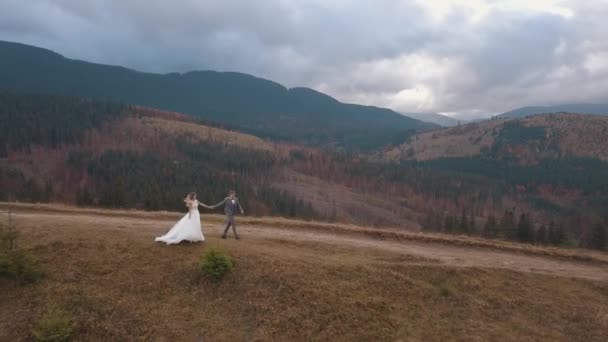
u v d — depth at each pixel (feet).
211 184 416.67
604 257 86.38
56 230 66.44
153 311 51.85
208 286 56.85
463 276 68.44
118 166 447.01
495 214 509.35
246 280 58.08
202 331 49.65
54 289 53.42
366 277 63.16
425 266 69.72
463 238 91.97
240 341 48.98
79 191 264.31
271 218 98.99
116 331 48.75
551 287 69.05
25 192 306.55
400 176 638.53
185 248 63.62
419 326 55.77
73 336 47.83
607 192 632.79
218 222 90.74
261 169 600.39
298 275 60.13
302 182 585.22
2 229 57.21
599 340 57.21
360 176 633.61
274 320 52.42
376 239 87.20
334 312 54.80
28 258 55.77
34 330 47.62
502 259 79.71
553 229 229.66
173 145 635.66
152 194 270.05
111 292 53.93
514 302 63.77
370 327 53.78
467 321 58.23
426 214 475.72
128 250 62.03
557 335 57.31
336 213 437.58
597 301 66.64
